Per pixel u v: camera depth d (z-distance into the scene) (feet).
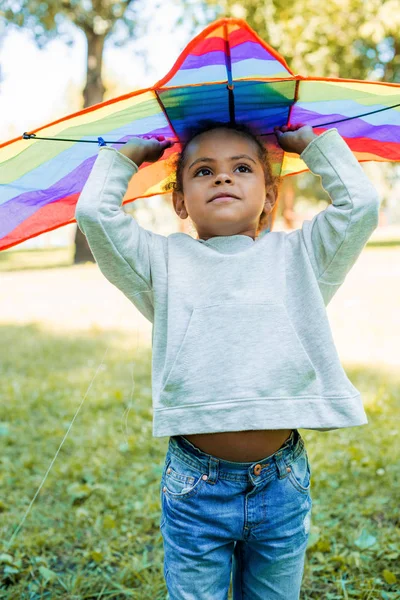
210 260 6.23
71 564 9.32
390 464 12.21
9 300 39.78
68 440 13.92
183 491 5.91
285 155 7.54
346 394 5.93
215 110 6.62
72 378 19.45
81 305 36.86
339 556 8.98
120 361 21.88
